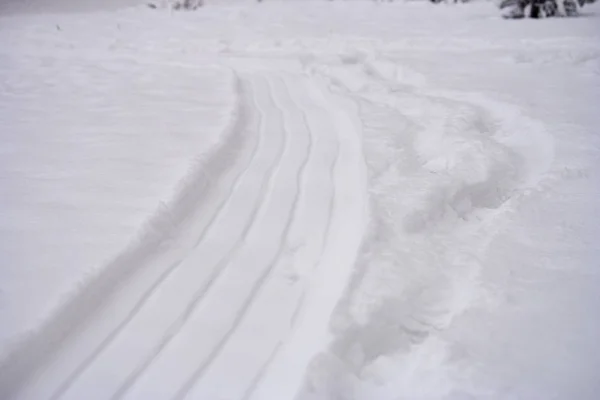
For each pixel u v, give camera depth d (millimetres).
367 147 4648
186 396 2193
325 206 3699
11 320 2469
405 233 3281
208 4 17703
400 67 8109
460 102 6113
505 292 2596
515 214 3395
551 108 5578
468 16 13453
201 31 12758
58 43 11227
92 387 2244
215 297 2793
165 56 9859
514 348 2230
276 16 14828
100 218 3430
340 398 2148
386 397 2145
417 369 2240
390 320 2562
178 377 2289
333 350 2307
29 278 2789
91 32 12789
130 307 2727
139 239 3189
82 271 2842
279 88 7258
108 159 4461
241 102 6453
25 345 2342
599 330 2287
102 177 4086
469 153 4473
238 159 4633
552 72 7418
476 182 4035
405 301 2668
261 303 2738
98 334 2541
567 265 2789
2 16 16203
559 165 4043
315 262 3078
